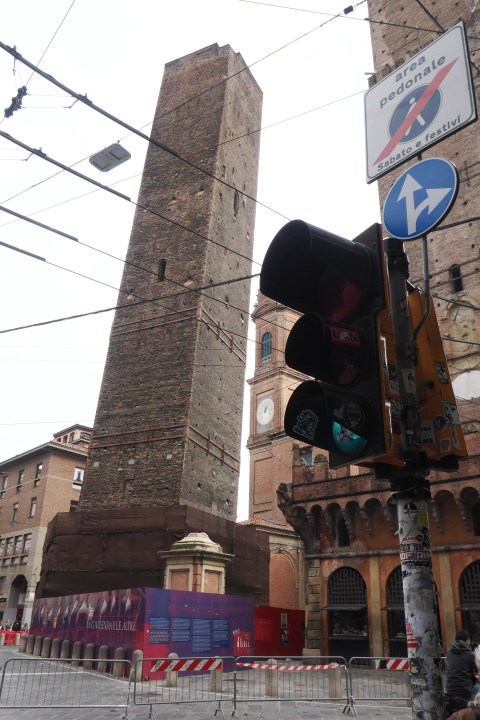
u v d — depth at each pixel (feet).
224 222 129.18
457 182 16.71
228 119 138.62
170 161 136.26
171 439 104.22
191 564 84.33
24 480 191.62
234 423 121.90
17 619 174.60
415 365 15.69
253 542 108.17
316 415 14.14
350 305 14.17
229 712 43.01
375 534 79.25
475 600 69.26
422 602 13.19
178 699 47.42
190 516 94.02
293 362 14.03
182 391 107.65
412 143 22.13
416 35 111.55
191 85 145.59
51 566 98.89
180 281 119.24
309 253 14.98
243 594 101.96
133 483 104.17
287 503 86.89
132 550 94.12
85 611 76.18
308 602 82.17
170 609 65.26
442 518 73.92
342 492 81.35
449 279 90.63
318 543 84.38
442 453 14.84
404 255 16.06
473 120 20.30
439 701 12.50
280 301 14.94
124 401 112.78
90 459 110.42
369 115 24.35
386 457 13.24
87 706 40.24
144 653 61.21
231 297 127.85
